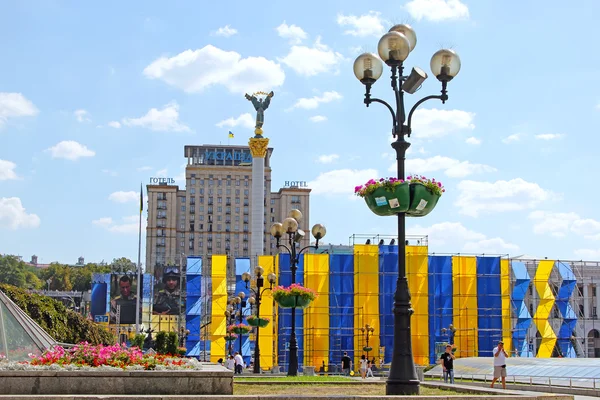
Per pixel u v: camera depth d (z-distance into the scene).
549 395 17.66
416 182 21.30
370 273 77.56
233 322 83.88
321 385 26.17
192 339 87.00
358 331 76.19
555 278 91.38
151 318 101.00
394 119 22.00
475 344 78.19
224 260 84.88
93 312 100.88
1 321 22.97
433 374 46.12
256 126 108.44
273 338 78.50
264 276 79.50
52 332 47.00
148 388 17.27
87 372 17.08
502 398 16.73
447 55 21.92
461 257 80.19
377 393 21.05
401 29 22.88
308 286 77.19
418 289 77.56
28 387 16.69
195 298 88.50
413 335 76.56
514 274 82.94
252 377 34.19
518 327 81.50
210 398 15.60
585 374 35.69
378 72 22.23
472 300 79.44
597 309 108.00
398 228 21.12
